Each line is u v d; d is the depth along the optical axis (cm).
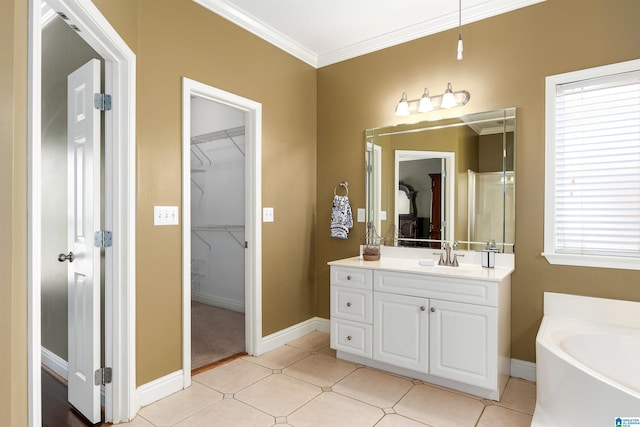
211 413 209
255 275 296
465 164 277
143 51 219
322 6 270
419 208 298
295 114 336
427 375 249
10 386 110
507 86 261
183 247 240
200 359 287
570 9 239
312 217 356
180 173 239
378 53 322
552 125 244
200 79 253
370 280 266
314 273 360
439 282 237
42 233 275
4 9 110
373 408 215
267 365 276
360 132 332
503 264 260
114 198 202
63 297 249
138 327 214
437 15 282
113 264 202
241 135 426
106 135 204
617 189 230
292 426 196
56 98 255
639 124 223
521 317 254
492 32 267
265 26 297
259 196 298
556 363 174
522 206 255
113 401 200
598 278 230
